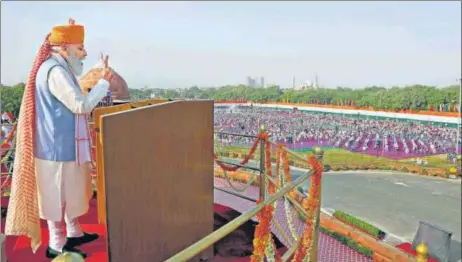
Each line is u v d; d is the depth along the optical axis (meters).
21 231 3.01
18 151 3.03
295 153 3.90
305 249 3.38
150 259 2.98
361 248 7.89
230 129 52.47
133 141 2.74
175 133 3.08
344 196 31.36
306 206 3.54
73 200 3.20
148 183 2.89
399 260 7.77
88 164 3.34
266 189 4.85
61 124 3.04
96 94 3.11
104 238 3.68
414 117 62.94
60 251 3.31
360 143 54.00
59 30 3.06
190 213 3.29
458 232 22.09
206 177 3.40
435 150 48.12
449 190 33.72
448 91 61.50
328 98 78.50
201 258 3.45
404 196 31.30
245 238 4.11
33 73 3.07
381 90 72.12
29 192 3.03
